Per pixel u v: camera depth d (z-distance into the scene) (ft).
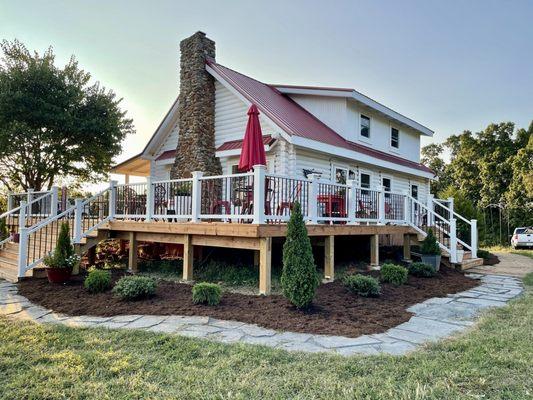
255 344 14.34
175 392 10.25
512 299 23.50
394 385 10.73
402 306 21.34
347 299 22.18
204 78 42.45
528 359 12.66
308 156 38.63
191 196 28.17
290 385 10.72
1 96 45.11
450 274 33.45
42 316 18.51
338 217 30.40
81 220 31.96
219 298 20.89
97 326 16.60
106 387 10.53
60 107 49.90
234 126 41.22
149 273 30.81
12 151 48.65
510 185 97.45
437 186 125.18
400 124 58.49
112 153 56.18
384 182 52.54
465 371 11.60
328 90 46.57
